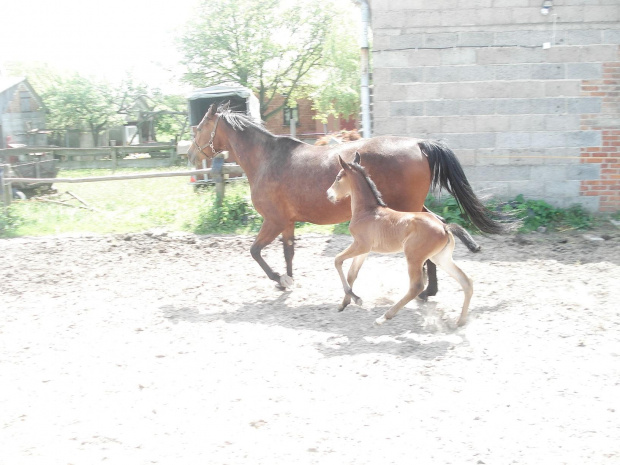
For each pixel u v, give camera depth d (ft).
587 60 31.83
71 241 32.32
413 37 32.86
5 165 36.63
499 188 33.35
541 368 15.12
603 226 31.07
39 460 11.82
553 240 29.09
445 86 33.01
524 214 31.78
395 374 15.08
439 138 33.42
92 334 18.98
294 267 26.35
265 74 109.50
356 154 19.58
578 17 31.58
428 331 18.17
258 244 22.65
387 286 23.02
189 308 21.39
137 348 17.63
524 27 32.07
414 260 17.75
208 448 12.02
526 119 32.68
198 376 15.44
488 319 18.93
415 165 20.21
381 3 32.83
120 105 105.09
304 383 14.78
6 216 35.78
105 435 12.64
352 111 95.81
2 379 15.67
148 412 13.58
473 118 33.06
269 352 16.90
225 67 107.24
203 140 24.66
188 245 30.89
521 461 11.19
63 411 13.80
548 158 32.76
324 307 20.83
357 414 13.15
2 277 26.11
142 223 35.70
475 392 13.98
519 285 22.44
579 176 32.68
